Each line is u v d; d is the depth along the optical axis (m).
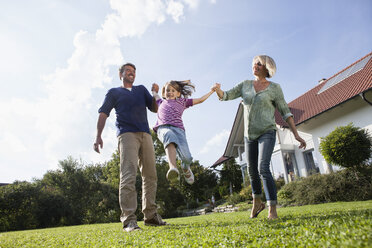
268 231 1.44
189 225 2.56
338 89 12.93
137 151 2.99
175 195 23.05
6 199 13.12
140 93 3.35
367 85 10.73
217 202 19.61
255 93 3.02
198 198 24.80
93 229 3.34
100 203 16.50
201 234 1.64
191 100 3.22
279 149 14.66
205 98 3.33
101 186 18.42
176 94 3.22
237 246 1.17
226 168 20.88
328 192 8.88
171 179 2.54
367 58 13.28
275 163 15.23
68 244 1.84
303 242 1.01
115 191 18.69
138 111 3.13
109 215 16.47
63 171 18.20
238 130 18.80
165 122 2.88
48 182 17.55
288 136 15.31
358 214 1.66
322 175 9.86
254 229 1.60
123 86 3.36
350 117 11.70
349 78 12.96
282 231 1.34
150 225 3.07
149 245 1.45
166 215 19.48
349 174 9.16
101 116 3.00
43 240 2.26
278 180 14.30
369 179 8.45
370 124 10.92
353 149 8.98
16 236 2.96
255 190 3.03
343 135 9.30
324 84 15.54
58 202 15.20
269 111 2.97
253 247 1.08
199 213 17.14
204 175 25.09
